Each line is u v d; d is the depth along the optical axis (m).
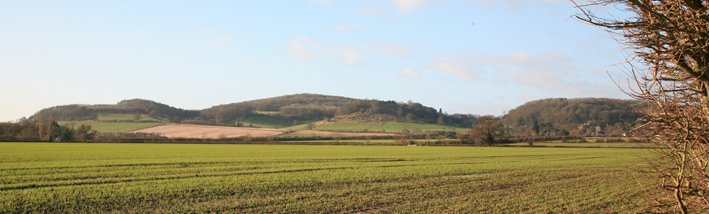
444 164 51.06
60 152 67.25
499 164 51.44
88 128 126.44
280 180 33.94
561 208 23.05
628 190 29.00
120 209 22.20
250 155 65.31
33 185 29.75
